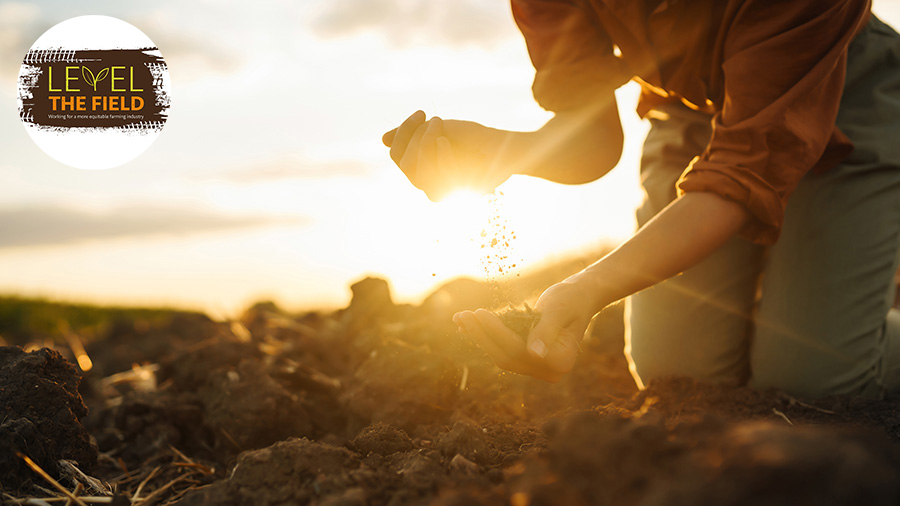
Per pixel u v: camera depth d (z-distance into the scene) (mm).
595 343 3492
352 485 1219
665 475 937
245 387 2303
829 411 2010
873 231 2113
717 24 1805
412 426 2100
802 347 2203
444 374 2258
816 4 1528
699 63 1934
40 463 1624
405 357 2344
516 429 1791
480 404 2180
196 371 2756
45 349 1864
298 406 2303
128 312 8328
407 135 1551
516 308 1428
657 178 2443
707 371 2412
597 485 985
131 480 2031
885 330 2244
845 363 2150
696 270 2395
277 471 1273
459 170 1588
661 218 1504
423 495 1216
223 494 1255
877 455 912
